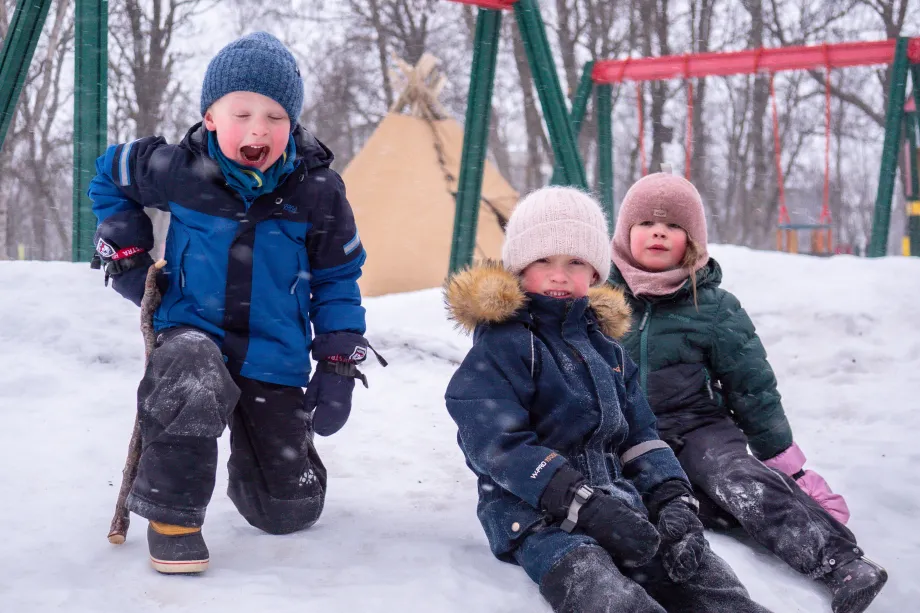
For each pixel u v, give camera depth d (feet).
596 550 7.46
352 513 10.24
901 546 10.85
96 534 8.76
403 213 37.24
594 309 9.33
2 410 13.80
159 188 8.79
